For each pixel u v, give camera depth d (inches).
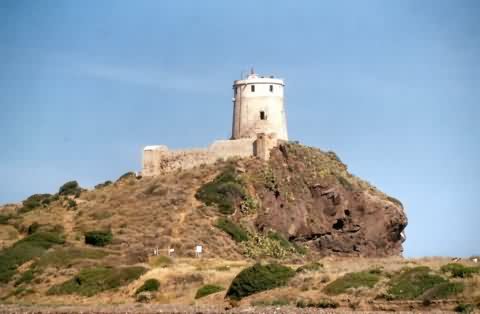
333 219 6471.5
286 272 4554.6
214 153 6801.2
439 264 4463.6
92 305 4591.5
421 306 3892.7
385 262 4913.9
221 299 4480.8
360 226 6501.0
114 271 5049.2
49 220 6333.7
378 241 6520.7
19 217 6599.4
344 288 4195.4
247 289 4448.8
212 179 6525.6
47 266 5354.3
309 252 6284.5
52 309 4365.2
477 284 3919.8
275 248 5964.6
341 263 4997.5
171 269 5009.8
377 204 6584.6
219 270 5009.8
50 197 7086.6
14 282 5241.1
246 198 6358.3
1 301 4906.5
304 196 6491.1
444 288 3932.1
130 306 4392.2
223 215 6171.3
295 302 4160.9
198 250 5580.7
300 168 6624.0
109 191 6796.3
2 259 5506.9
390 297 3991.1
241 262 5408.5
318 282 4377.5
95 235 5762.8
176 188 6437.0
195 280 4808.1
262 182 6501.0
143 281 4877.0
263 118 6924.2
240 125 6968.5
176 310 4121.6
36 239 5807.1
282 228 6309.1
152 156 6894.7
